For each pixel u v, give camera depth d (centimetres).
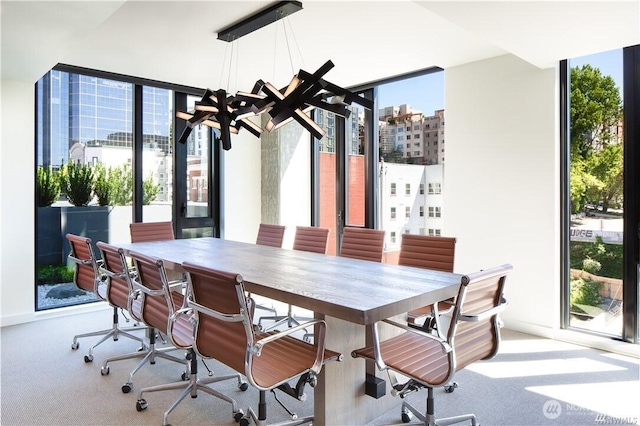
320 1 310
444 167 468
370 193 553
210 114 346
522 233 407
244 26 344
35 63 379
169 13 330
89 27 294
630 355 345
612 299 369
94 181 517
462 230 450
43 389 290
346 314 196
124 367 329
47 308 485
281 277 267
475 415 253
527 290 404
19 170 445
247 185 646
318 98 316
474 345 209
